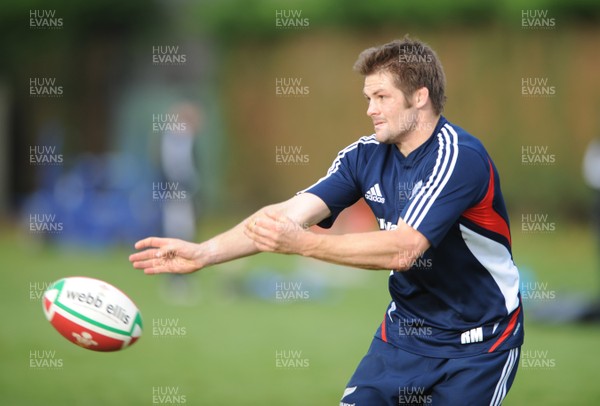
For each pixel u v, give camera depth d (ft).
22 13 247.70
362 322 108.88
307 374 80.07
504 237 43.68
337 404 69.21
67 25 249.75
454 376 43.09
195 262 46.55
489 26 195.11
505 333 43.52
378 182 45.09
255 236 40.68
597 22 184.24
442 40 201.36
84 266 157.38
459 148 41.93
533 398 70.59
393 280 45.52
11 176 250.57
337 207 46.93
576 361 84.58
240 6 233.35
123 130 255.29
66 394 71.92
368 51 43.80
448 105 201.36
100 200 187.93
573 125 188.96
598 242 138.92
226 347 92.43
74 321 46.55
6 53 248.93
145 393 72.23
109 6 247.50
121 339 47.06
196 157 127.44
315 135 227.40
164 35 253.65
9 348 90.89
